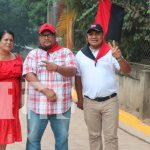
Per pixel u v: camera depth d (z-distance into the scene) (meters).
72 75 6.51
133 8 11.72
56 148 6.75
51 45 6.53
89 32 6.70
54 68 6.31
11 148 8.38
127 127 10.30
